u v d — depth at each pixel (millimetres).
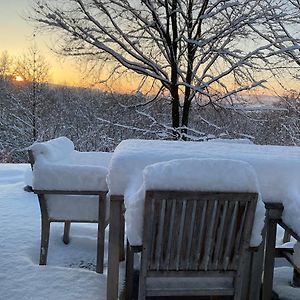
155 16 8242
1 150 13734
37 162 2850
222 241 1893
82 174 2844
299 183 2307
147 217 1817
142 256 1878
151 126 8484
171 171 1795
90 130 10961
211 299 2512
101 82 8695
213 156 2424
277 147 3326
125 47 8297
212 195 1787
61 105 13500
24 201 4828
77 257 3318
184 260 1918
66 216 2967
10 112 14312
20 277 2658
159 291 1935
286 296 2643
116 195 2211
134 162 2260
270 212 2344
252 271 2326
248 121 8852
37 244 3420
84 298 2410
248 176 1809
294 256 2279
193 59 8445
